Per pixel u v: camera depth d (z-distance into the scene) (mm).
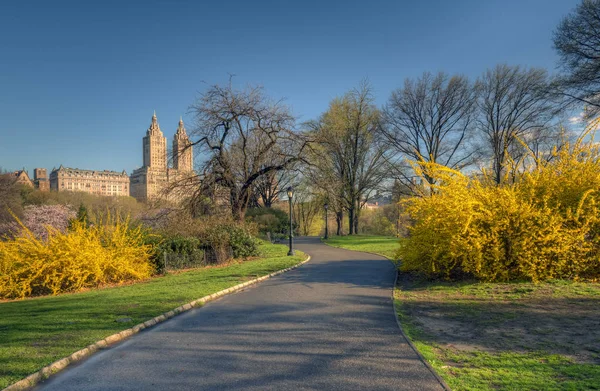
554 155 11273
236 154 26547
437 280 11297
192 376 4859
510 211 9867
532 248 9688
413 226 12664
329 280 12523
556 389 4035
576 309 7258
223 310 8672
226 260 19516
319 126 41219
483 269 10195
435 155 38938
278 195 53031
